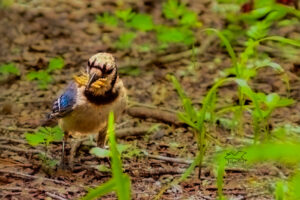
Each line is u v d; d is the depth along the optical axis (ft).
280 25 49.80
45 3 60.39
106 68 29.12
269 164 31.24
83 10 58.95
